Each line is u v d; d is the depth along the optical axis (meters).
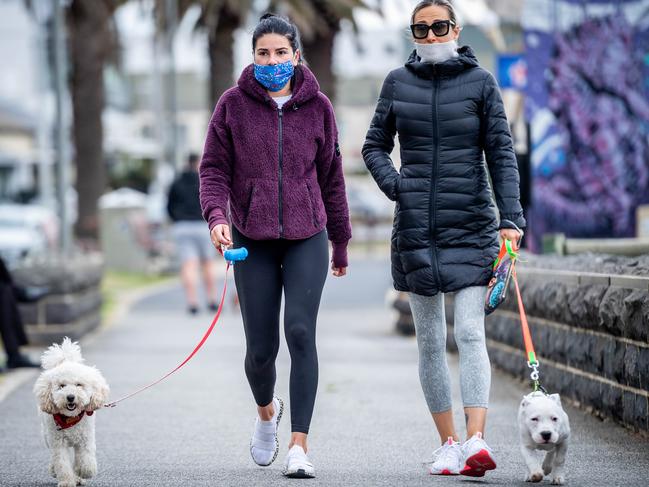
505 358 14.70
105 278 38.22
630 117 21.88
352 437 10.77
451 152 8.88
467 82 8.87
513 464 9.30
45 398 8.26
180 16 40.59
